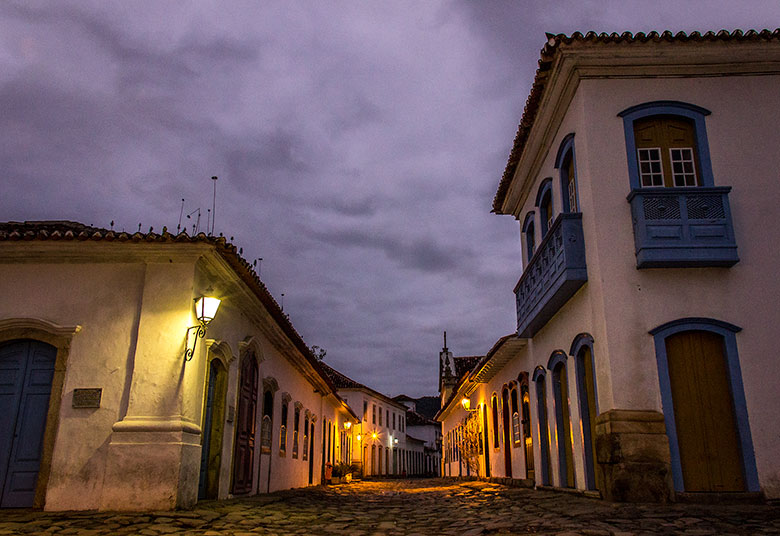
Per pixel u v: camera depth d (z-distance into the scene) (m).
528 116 12.41
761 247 9.83
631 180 10.07
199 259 9.70
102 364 9.33
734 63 10.48
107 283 9.69
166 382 9.09
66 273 9.74
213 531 7.30
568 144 11.18
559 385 12.80
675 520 7.26
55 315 9.55
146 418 8.91
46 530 6.96
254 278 11.05
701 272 9.72
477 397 25.41
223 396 11.09
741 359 9.39
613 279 9.69
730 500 8.73
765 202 10.02
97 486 8.80
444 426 40.84
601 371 9.66
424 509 11.38
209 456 10.71
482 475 23.98
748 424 9.14
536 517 8.41
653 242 9.55
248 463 12.75
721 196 9.70
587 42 10.22
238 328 12.13
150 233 9.37
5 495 8.96
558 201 12.01
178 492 8.64
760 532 6.48
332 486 22.34
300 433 19.52
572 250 10.33
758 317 9.55
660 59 10.42
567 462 12.31
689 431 9.25
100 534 6.80
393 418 57.56
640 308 9.56
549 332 13.22
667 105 10.39
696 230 9.60
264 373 14.44
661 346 9.41
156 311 9.40
